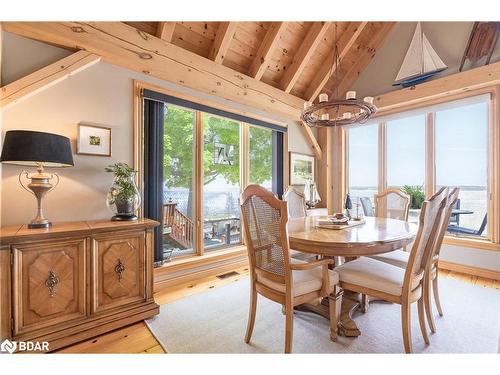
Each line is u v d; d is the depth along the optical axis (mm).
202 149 3221
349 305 2098
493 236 3086
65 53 2180
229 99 3354
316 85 4316
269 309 2234
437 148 3641
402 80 3852
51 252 1667
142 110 2623
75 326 1742
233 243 3682
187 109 3107
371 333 1838
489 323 1955
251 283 1779
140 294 2059
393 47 4109
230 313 2170
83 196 2264
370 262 1952
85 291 1792
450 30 3475
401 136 4016
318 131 4895
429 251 1714
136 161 2564
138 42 2412
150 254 2129
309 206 4266
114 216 2215
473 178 3328
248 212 1738
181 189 3094
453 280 2941
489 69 3014
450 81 3309
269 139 4191
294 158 4434
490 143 3143
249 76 3541
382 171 4230
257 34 3273
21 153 1631
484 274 3068
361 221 2381
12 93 1884
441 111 3598
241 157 3754
